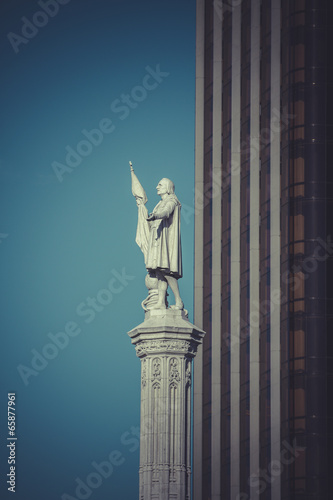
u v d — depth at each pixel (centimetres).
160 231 14288
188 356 14012
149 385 13862
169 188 14525
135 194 14712
